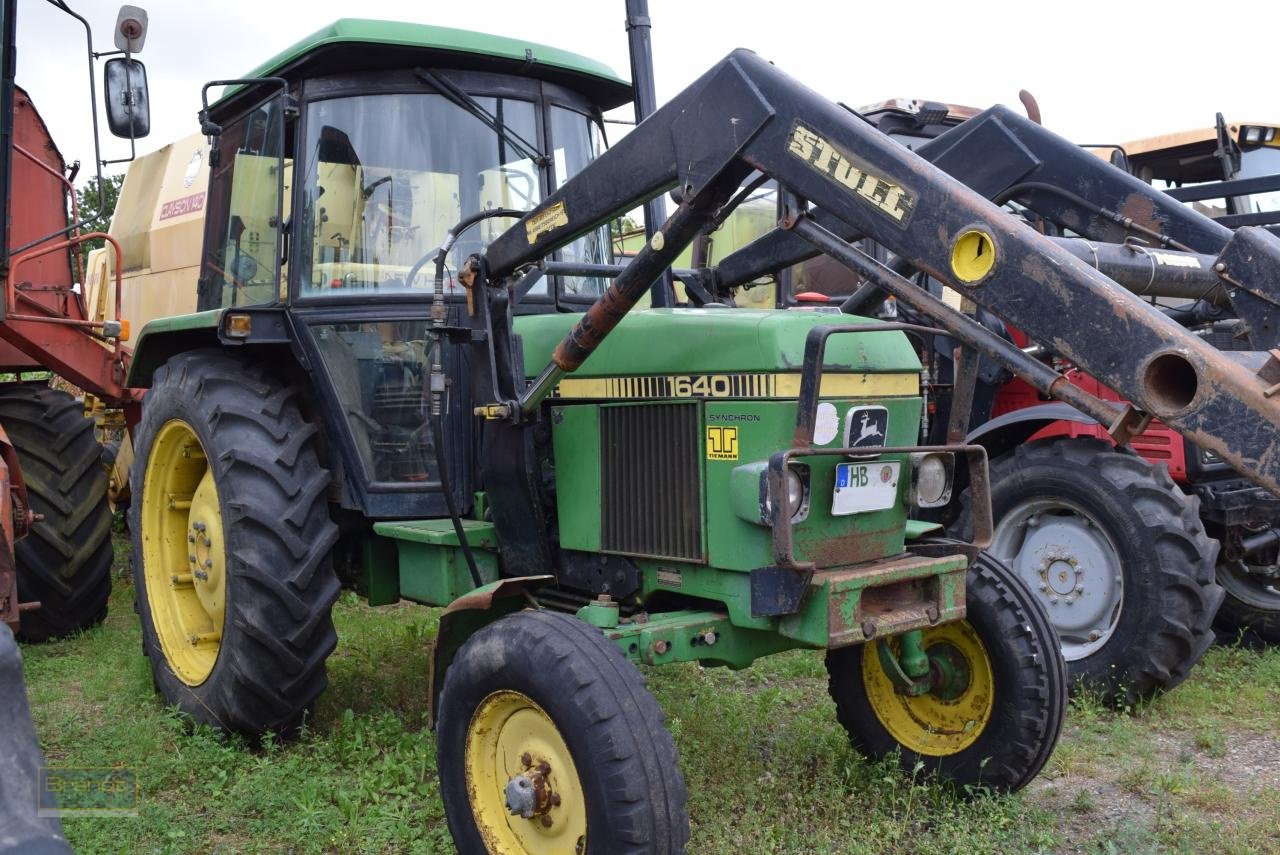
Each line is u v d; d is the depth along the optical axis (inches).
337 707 170.1
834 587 112.1
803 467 116.0
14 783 56.8
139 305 356.5
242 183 177.3
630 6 164.2
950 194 95.0
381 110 155.9
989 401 204.8
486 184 157.9
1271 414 76.8
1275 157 263.1
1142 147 275.9
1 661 59.8
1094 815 136.8
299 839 126.0
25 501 184.4
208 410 157.5
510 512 139.6
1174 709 178.7
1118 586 183.6
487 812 117.5
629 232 185.3
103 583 222.4
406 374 154.9
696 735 153.6
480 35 154.8
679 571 126.3
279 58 158.9
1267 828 132.0
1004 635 131.6
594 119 174.7
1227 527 210.8
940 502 126.3
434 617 227.9
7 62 197.9
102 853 121.0
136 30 192.1
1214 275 122.6
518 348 136.2
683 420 124.0
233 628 149.8
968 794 135.3
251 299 172.4
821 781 140.0
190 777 144.6
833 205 102.4
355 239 155.7
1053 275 88.7
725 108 108.0
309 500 151.5
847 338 122.5
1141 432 86.0
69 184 228.4
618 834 100.7
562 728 105.5
